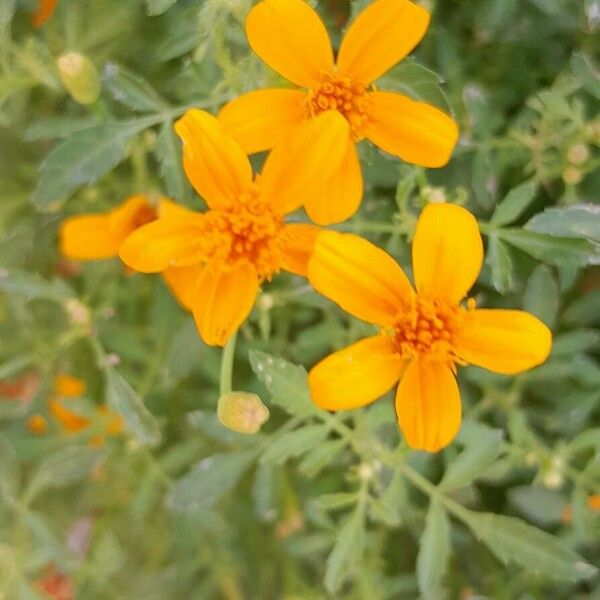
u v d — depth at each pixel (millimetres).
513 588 201
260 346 187
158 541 217
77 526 213
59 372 205
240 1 149
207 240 138
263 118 142
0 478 181
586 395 178
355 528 160
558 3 170
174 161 157
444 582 206
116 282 194
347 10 188
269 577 216
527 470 193
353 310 136
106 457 185
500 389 186
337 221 140
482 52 186
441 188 160
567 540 174
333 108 142
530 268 186
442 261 136
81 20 181
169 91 193
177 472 212
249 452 171
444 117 141
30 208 203
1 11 163
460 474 159
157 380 201
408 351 137
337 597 199
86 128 154
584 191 183
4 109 192
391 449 180
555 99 161
